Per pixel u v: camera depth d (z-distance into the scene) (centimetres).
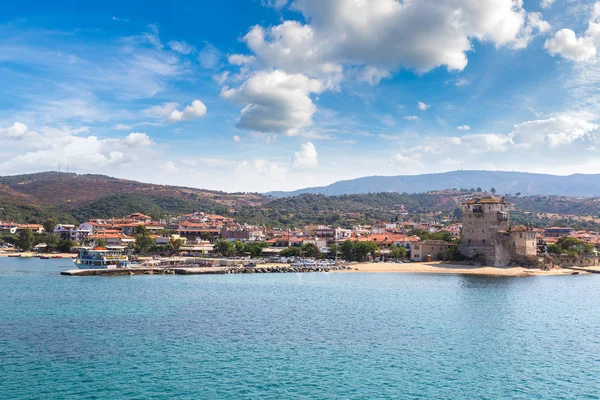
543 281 17188
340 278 17300
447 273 19638
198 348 7369
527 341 8038
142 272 18100
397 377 6259
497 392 5819
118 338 7844
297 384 5962
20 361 6612
